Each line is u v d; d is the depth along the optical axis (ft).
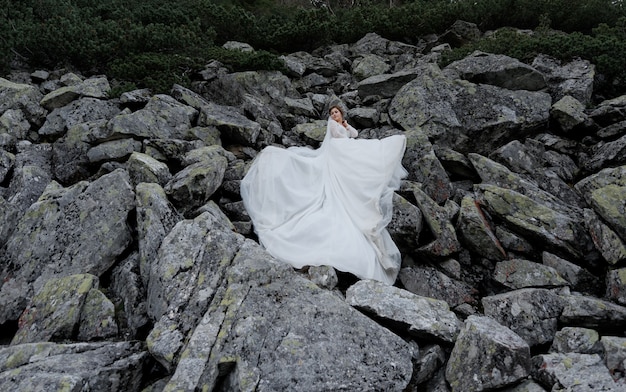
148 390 14.66
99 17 44.42
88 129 27.30
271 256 18.35
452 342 16.10
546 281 19.42
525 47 37.50
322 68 42.70
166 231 19.83
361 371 14.34
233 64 39.93
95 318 16.92
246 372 13.87
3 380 13.65
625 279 18.52
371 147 22.63
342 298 17.92
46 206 20.79
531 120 29.48
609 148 26.99
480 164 25.39
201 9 49.29
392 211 21.66
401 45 48.01
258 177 22.29
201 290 16.81
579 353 15.25
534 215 21.35
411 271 20.77
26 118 29.89
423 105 30.83
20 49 36.50
